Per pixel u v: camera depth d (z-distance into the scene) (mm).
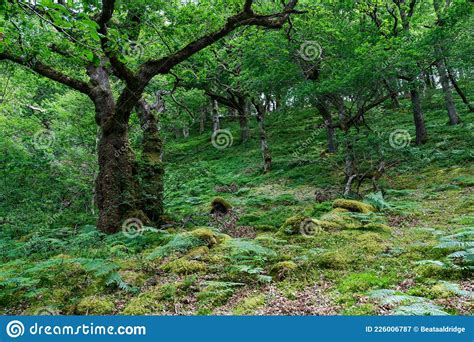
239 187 18781
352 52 14195
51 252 8734
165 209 14250
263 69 15008
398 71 14203
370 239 7535
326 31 14180
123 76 9898
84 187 14602
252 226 10758
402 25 17047
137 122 15883
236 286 5836
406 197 12195
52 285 6406
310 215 11172
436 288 4832
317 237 8109
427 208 10188
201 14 11461
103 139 10898
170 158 27719
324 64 15266
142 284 6172
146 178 11516
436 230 7762
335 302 4848
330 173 17891
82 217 13250
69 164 14820
